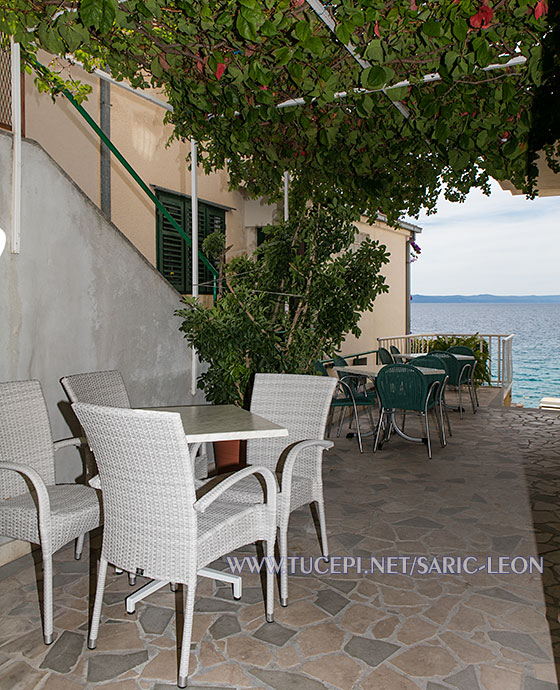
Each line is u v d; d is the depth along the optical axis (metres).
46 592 2.57
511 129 3.92
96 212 4.08
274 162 5.13
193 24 3.14
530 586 3.13
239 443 4.61
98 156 6.15
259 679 2.33
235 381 5.01
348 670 2.38
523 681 2.31
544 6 2.74
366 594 3.05
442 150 4.34
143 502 2.38
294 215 5.60
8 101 3.83
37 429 3.20
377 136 4.40
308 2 2.74
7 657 2.47
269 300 5.43
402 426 7.35
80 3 2.77
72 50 3.44
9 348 3.44
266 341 4.91
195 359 5.12
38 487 2.58
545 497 4.60
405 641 2.60
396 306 11.49
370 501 4.52
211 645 2.57
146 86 4.38
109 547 2.54
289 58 3.13
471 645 2.57
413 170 4.87
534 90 3.61
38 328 3.64
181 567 2.32
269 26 2.89
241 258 5.56
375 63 3.36
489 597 3.01
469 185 4.77
